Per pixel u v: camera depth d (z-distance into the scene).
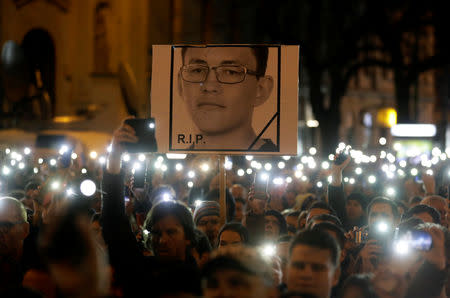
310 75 51.41
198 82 9.84
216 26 61.94
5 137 34.44
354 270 8.23
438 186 14.73
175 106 9.89
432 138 38.91
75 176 11.14
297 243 5.58
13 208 8.27
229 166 13.91
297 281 5.52
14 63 41.38
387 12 52.25
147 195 10.20
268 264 6.07
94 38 49.78
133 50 50.31
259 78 9.77
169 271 4.69
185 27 55.62
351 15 56.84
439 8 48.69
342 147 10.19
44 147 34.66
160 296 4.61
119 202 6.79
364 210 13.05
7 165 14.75
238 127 9.78
